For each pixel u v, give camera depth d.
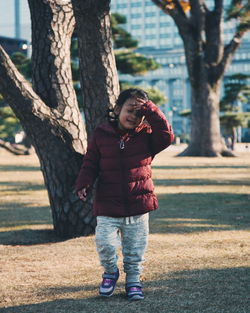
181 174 18.17
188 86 125.94
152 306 3.60
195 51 31.86
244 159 29.73
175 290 3.98
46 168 6.62
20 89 6.21
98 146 3.75
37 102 6.32
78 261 5.05
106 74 6.27
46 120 6.39
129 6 149.00
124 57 30.81
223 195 11.64
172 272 4.52
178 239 6.21
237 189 13.03
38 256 5.31
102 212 3.70
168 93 127.62
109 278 3.82
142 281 4.25
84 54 6.22
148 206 3.72
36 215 8.74
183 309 3.52
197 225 7.37
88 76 6.28
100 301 3.73
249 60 124.62
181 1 31.89
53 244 6.00
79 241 6.11
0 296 3.89
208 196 11.45
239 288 4.00
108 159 3.70
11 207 9.78
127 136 3.70
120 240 3.87
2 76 6.10
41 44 6.59
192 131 33.00
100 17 6.05
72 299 3.80
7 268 4.79
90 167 3.79
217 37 31.94
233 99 41.66
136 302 3.70
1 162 28.08
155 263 4.88
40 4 6.60
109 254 3.72
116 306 3.61
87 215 6.54
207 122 32.44
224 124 43.28
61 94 6.56
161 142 3.66
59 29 6.64
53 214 6.75
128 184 3.69
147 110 3.58
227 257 5.11
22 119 6.38
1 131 53.84
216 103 32.53
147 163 3.75
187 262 4.90
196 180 15.74
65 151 6.50
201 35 31.86
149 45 147.62
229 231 6.82
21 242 6.30
